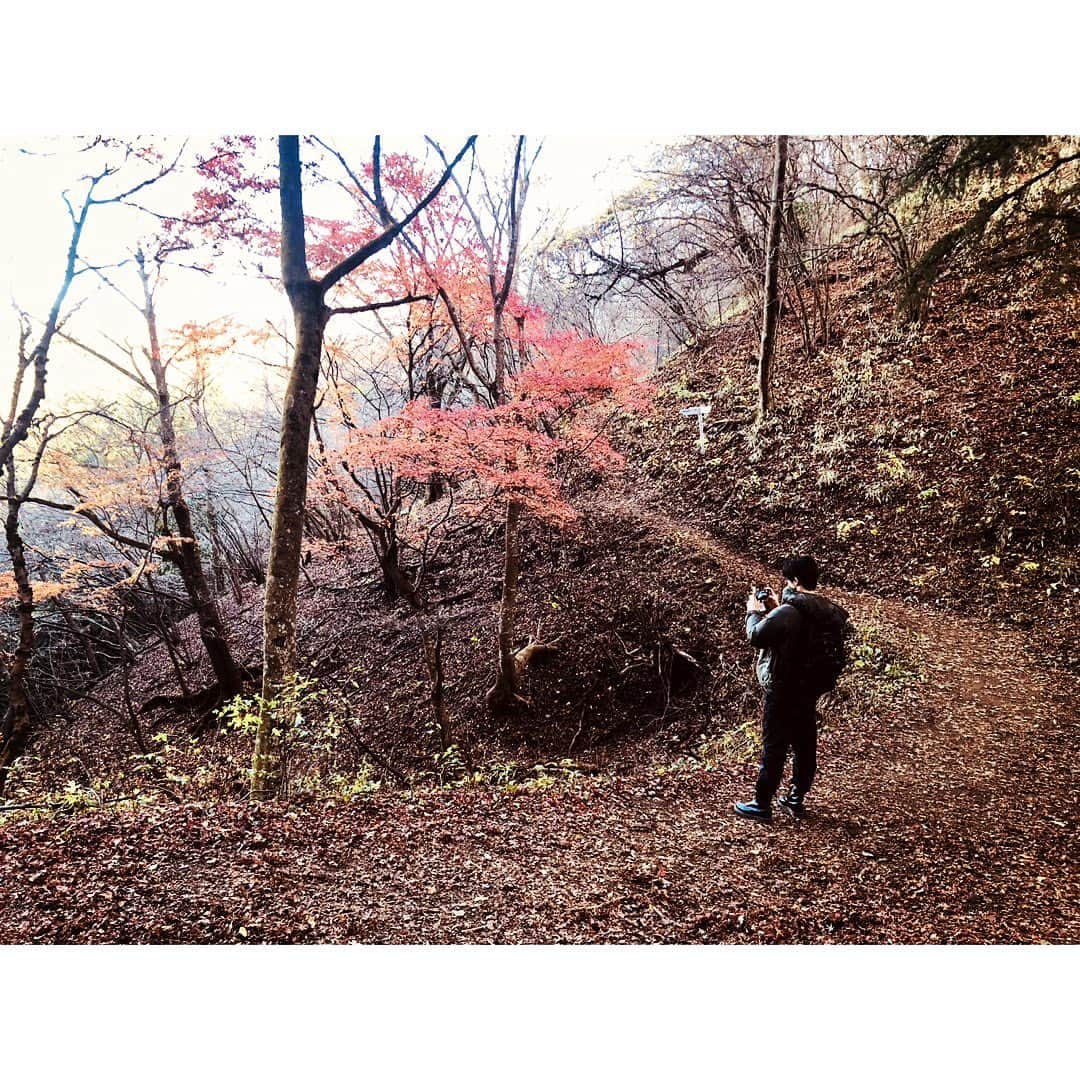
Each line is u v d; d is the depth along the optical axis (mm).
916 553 12016
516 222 11000
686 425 18938
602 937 3855
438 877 4410
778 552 13680
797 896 4270
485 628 14789
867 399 15625
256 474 25812
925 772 6293
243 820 5070
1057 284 10438
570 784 6324
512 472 11711
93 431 18344
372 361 17500
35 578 18625
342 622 17375
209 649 15602
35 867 4312
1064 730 7039
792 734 5258
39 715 18703
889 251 19812
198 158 10164
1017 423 12961
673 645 12148
